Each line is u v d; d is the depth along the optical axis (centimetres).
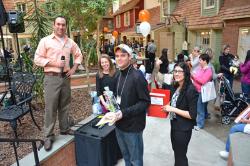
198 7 1521
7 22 510
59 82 365
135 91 288
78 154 386
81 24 685
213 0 1333
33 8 579
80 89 768
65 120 402
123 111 283
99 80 407
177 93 315
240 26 1122
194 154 427
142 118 304
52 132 376
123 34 2694
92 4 598
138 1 2530
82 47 734
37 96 565
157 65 735
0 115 405
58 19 355
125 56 284
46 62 353
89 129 386
